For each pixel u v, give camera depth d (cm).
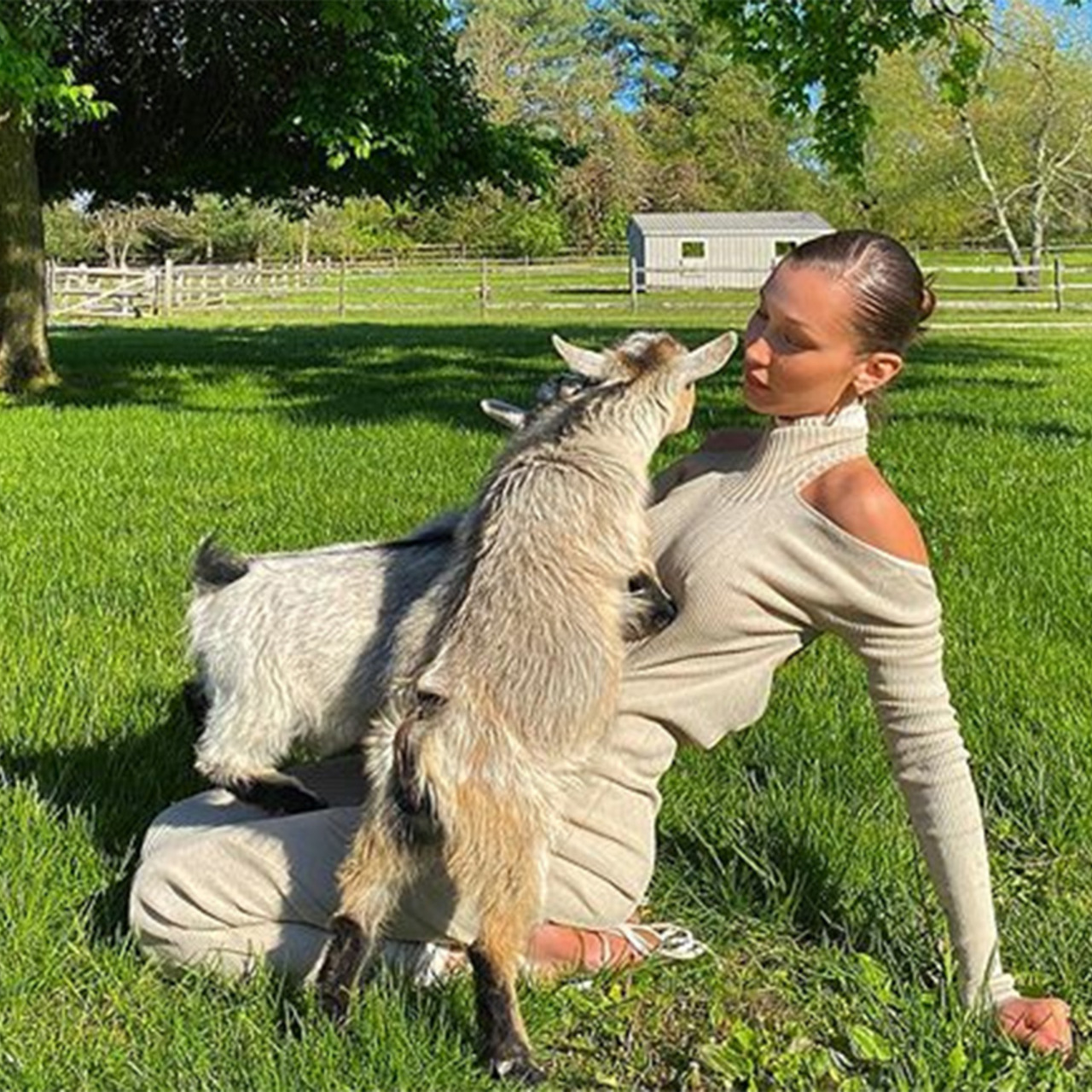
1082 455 1153
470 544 324
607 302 4247
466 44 8725
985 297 4159
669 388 328
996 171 6169
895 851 420
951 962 352
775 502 329
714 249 6372
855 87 1648
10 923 373
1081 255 6128
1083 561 771
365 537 848
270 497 985
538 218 7375
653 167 8269
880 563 320
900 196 6488
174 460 1158
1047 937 382
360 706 348
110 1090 322
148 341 2642
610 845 354
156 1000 353
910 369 1980
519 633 308
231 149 2198
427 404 1545
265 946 358
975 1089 315
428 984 354
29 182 1742
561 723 310
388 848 314
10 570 757
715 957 378
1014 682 569
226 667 356
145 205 2586
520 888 312
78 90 1453
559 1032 347
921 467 1105
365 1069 319
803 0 1617
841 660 599
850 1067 332
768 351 325
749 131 8575
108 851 420
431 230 7562
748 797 462
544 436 326
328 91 1866
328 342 2566
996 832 447
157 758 482
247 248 7531
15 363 1748
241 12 1909
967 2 1594
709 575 328
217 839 358
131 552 805
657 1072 336
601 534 316
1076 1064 331
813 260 321
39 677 557
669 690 341
